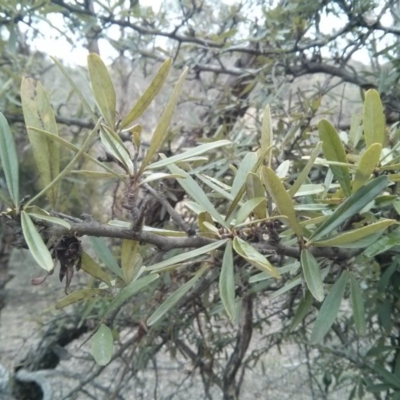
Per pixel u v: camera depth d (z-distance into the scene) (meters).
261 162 0.28
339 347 0.76
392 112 0.66
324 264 0.35
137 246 0.27
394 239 0.29
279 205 0.26
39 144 0.24
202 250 0.26
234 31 0.72
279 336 0.81
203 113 0.90
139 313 0.73
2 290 1.16
